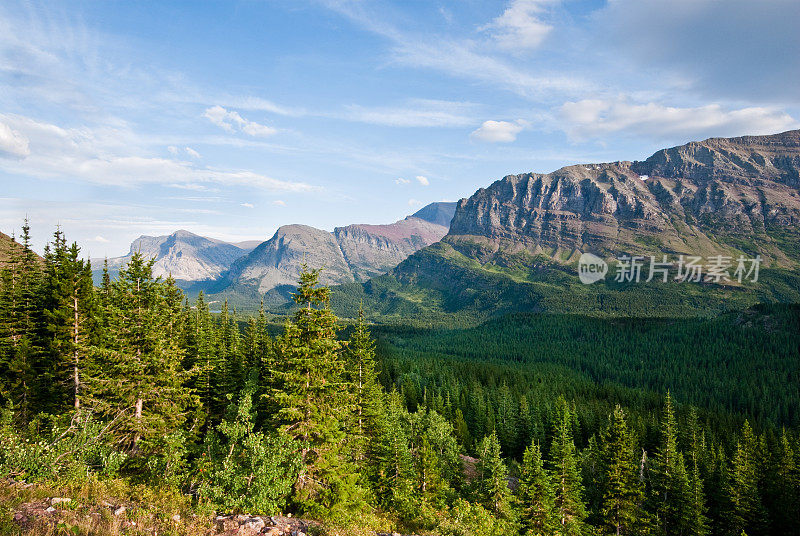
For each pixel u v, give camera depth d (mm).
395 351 181250
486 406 91438
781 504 53562
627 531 49062
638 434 77312
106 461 15977
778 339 180250
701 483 48656
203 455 17672
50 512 10953
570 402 103062
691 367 170875
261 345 61750
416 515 26047
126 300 26344
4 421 22734
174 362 27016
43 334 39969
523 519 39844
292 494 18875
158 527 11602
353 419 41250
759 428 103125
